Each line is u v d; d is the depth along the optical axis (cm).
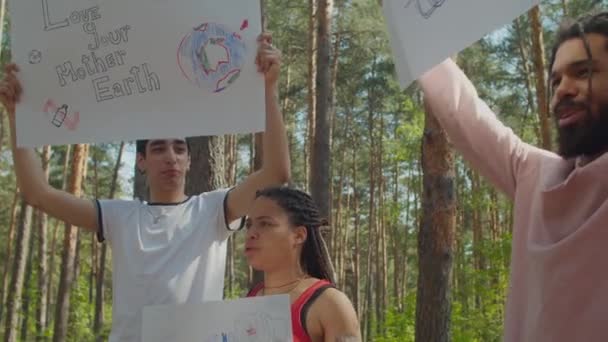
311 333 227
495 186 213
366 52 2106
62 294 1528
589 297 162
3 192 2770
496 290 1238
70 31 273
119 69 268
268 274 248
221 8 263
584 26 180
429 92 219
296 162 2762
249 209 255
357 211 2881
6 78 275
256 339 230
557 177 182
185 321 239
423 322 760
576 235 164
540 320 170
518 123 2130
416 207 2789
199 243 293
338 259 2581
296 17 1981
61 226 2745
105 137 267
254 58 261
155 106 265
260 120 259
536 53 1234
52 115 272
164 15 266
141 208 302
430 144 755
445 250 755
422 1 217
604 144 175
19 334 1936
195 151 655
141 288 283
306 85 2109
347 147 3003
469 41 209
